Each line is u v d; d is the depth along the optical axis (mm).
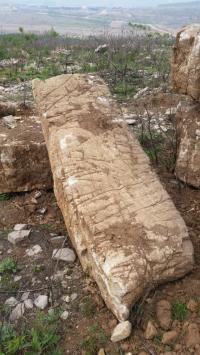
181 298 2955
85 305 3053
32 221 4090
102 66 9906
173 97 6758
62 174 3402
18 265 3527
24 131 4793
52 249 3666
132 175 3393
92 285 3189
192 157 4211
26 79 9367
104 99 3914
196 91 3918
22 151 4305
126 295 2752
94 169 3377
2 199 4441
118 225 3029
